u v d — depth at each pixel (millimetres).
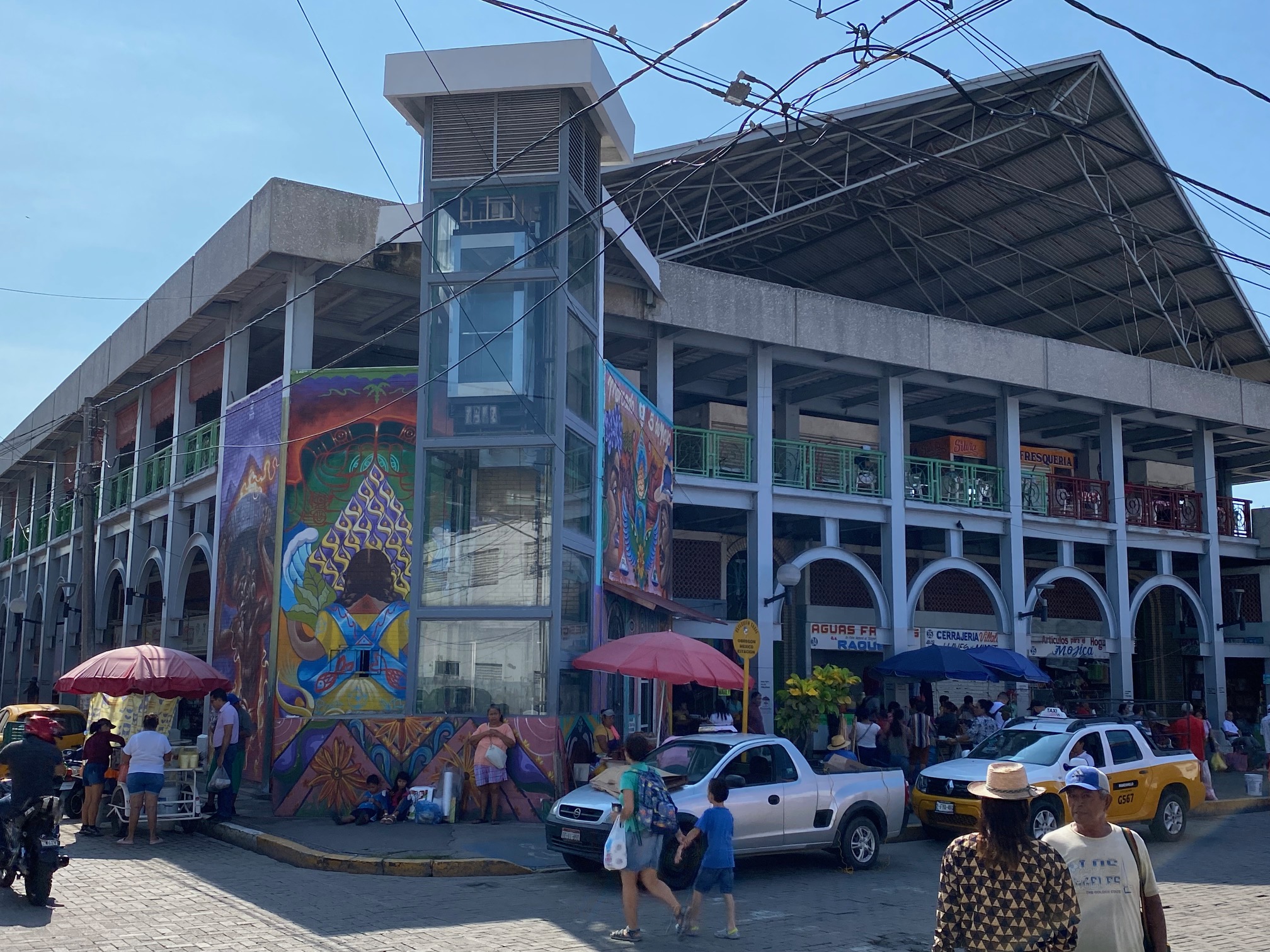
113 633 30719
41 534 37469
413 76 18625
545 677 17344
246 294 22016
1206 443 31203
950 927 4672
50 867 10047
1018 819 4684
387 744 16266
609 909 10758
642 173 26359
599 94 18781
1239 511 32531
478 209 18562
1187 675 35031
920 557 32031
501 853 13266
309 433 19172
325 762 16094
